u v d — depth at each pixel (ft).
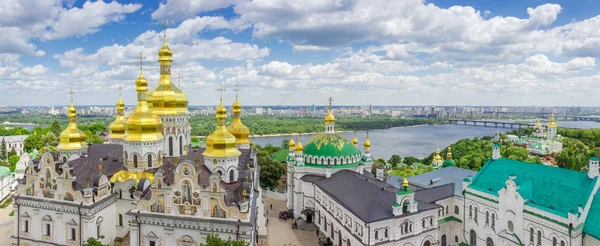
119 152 303.68
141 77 257.96
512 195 236.43
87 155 302.66
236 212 207.72
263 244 299.38
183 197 212.64
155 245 216.13
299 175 364.38
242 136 362.74
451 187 304.30
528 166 252.62
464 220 278.26
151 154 257.96
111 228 249.96
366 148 390.42
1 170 424.87
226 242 177.68
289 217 368.89
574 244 201.87
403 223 252.21
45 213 242.17
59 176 236.22
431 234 266.77
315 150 366.84
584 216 203.92
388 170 561.84
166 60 296.10
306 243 305.32
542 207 219.20
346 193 294.87
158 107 289.94
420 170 521.24
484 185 264.52
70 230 236.22
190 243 212.43
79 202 232.32
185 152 298.76
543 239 219.20
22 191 247.09
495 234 249.75
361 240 245.04
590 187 209.46
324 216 320.70
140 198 221.05
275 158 614.34
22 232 247.09
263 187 462.60
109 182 248.52
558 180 228.84
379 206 254.06
